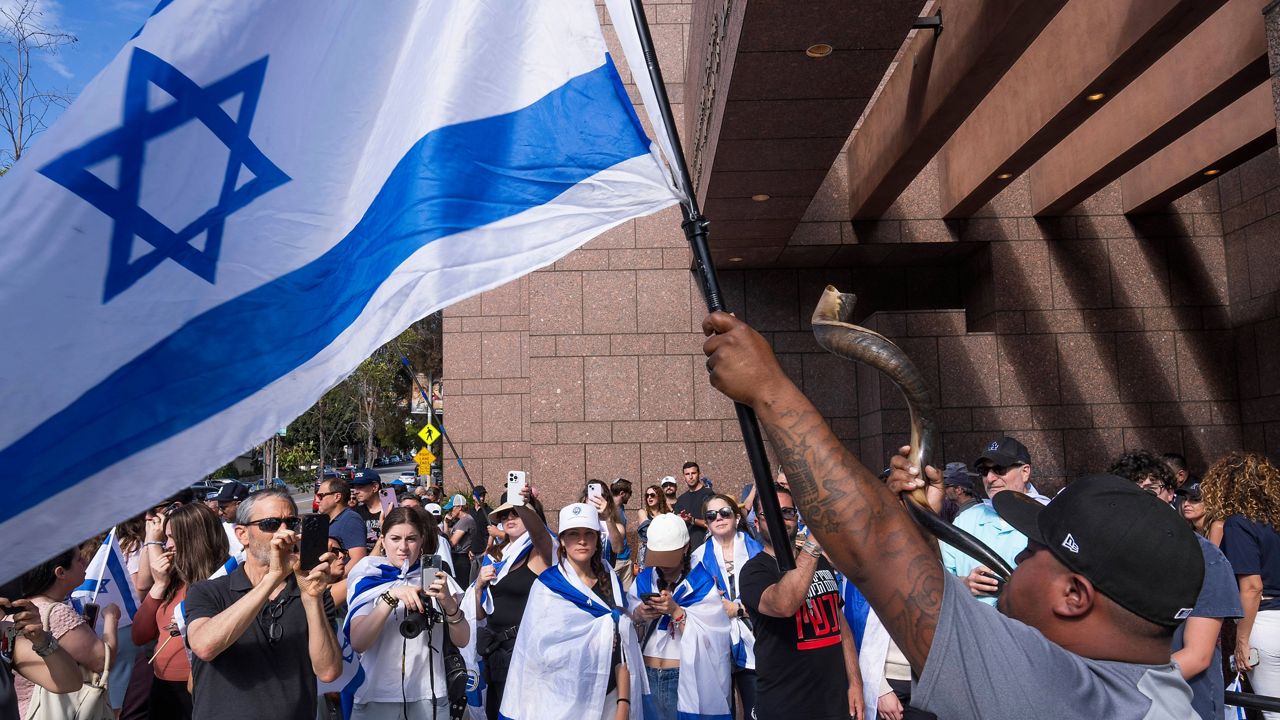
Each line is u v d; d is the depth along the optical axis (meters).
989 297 14.12
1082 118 9.93
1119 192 14.07
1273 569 5.28
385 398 45.06
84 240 2.29
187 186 2.42
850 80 8.66
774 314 15.36
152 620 5.26
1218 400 13.73
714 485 15.22
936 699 1.37
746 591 4.99
